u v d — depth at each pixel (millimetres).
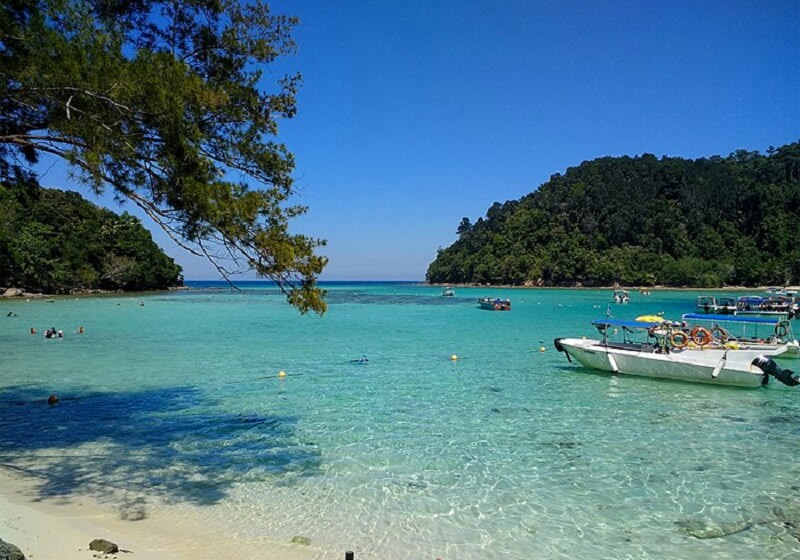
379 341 28547
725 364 16375
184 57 8141
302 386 16641
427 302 72438
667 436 11414
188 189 6613
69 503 7734
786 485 8734
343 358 22531
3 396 15234
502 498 8141
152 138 6809
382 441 10969
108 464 9523
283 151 8133
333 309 57375
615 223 136375
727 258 125188
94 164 6203
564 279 132500
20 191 9297
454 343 27703
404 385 16812
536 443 10875
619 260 127125
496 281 144625
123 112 6547
